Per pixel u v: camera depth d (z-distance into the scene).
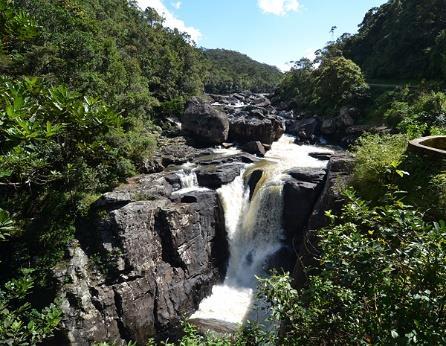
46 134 3.09
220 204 20.22
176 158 25.47
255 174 21.80
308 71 65.38
